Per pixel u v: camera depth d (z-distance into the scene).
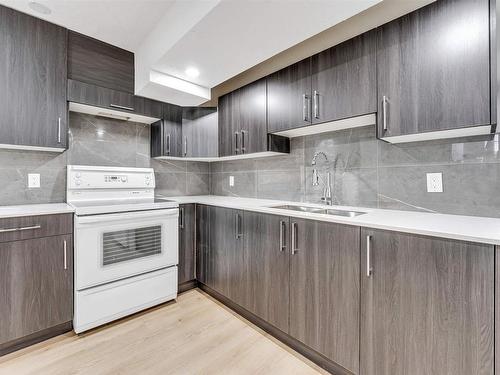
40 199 2.16
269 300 1.85
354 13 1.39
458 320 1.06
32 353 1.62
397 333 1.22
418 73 1.36
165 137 2.64
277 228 1.79
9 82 1.74
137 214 2.08
